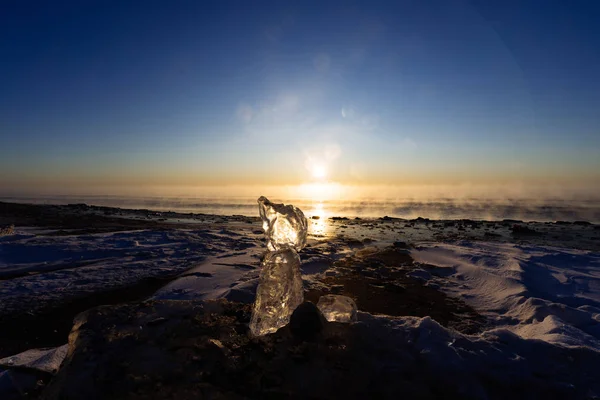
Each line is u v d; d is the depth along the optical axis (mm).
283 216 2785
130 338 2521
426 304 5133
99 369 2188
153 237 10406
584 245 10344
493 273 6297
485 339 2664
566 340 3344
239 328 2691
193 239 10359
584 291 5586
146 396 1990
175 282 6020
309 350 2357
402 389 2043
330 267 7273
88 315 2824
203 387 2047
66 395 2000
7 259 7520
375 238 11781
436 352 2371
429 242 10484
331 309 2824
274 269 2725
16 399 2674
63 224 14367
